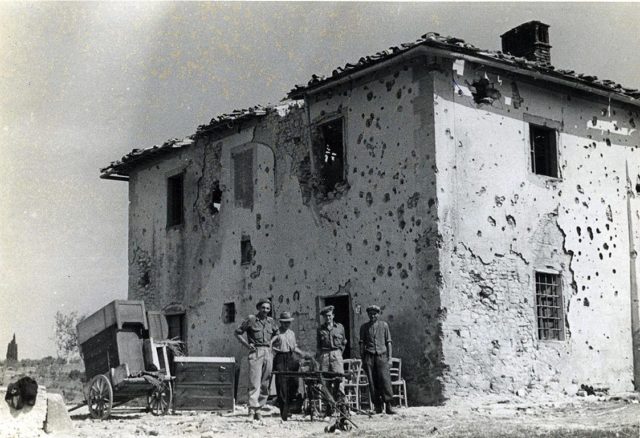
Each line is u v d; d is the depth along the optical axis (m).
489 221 15.55
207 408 13.17
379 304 15.62
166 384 13.49
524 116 16.56
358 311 16.05
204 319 20.67
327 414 12.21
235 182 20.12
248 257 19.56
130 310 13.21
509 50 19.31
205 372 13.25
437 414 12.65
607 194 18.02
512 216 15.98
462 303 14.83
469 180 15.34
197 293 21.05
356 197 16.42
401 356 14.98
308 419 12.00
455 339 14.58
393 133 15.71
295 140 18.25
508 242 15.80
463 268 14.96
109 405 12.38
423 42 14.46
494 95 16.05
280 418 12.22
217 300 20.28
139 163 23.78
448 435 9.39
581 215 17.36
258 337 12.11
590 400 15.08
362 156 16.36
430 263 14.70
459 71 15.50
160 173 23.06
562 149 17.27
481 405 13.95
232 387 13.33
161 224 22.77
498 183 15.84
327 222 17.09
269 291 18.55
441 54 14.92
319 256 17.20
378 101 16.11
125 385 12.52
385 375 12.84
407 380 14.79
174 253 22.09
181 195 22.56
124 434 9.94
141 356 13.27
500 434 9.38
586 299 17.16
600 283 17.48
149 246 23.17
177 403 13.06
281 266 18.27
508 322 15.51
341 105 17.02
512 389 15.31
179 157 22.28
